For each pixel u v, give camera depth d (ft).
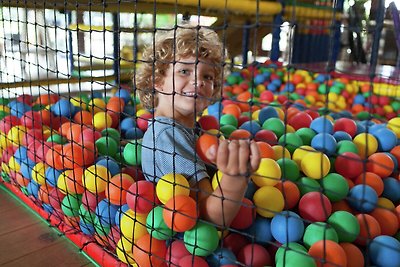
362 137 4.81
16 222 4.97
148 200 3.54
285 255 3.13
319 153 4.00
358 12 11.59
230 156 2.92
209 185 3.62
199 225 3.29
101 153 4.77
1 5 6.02
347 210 3.86
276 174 3.64
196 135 4.10
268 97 8.96
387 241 3.37
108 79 10.00
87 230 4.39
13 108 6.22
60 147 4.71
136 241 3.63
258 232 3.57
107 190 3.95
